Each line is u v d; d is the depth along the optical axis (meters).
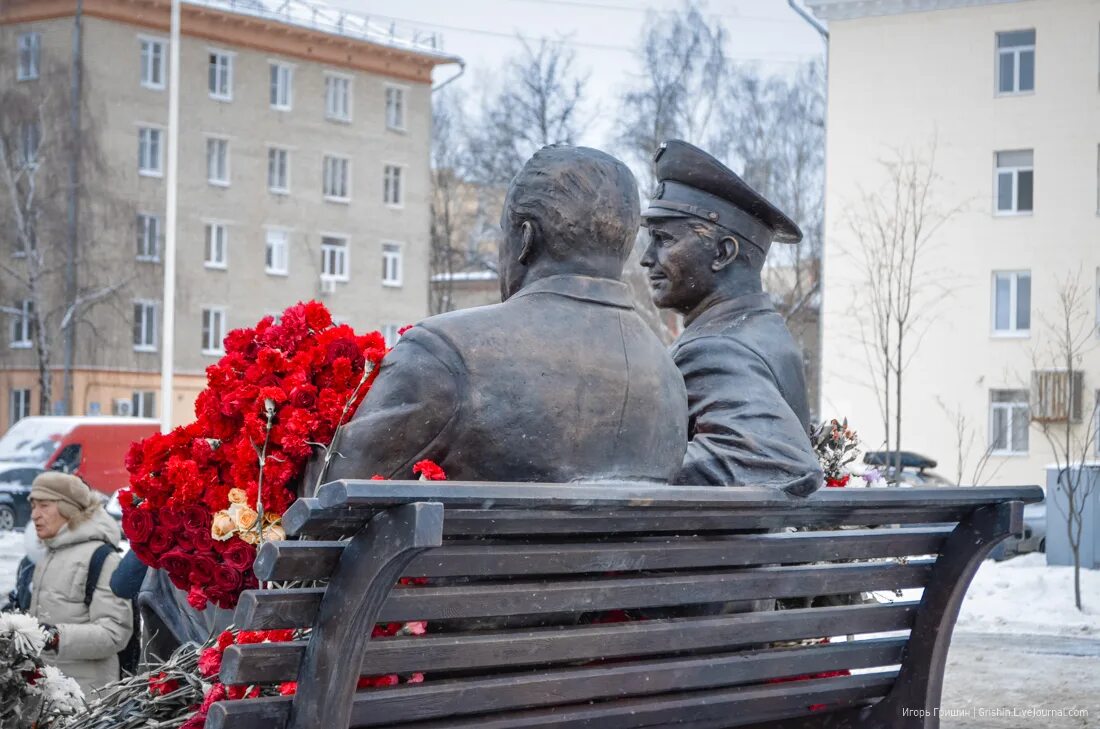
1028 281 33.25
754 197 3.72
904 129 33.81
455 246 45.91
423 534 2.09
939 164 33.69
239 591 2.83
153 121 42.22
